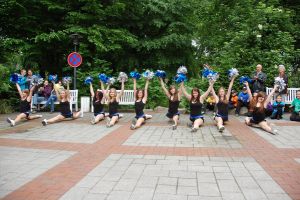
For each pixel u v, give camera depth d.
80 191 4.79
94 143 8.02
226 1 22.91
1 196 4.60
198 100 10.33
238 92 13.48
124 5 16.53
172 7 18.31
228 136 8.82
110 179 5.30
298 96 11.52
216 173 5.58
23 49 15.80
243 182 5.12
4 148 7.45
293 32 17.48
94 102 11.90
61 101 11.88
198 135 8.99
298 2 20.08
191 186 4.95
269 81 13.31
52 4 16.09
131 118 12.66
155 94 15.41
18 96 15.33
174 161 6.35
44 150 7.29
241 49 14.27
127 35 17.42
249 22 15.29
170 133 9.30
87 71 16.66
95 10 16.47
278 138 8.54
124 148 7.48
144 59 19.02
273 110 12.01
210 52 22.91
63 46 17.25
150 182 5.14
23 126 10.62
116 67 18.67
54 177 5.42
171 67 19.00
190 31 19.55
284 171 5.68
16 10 15.80
